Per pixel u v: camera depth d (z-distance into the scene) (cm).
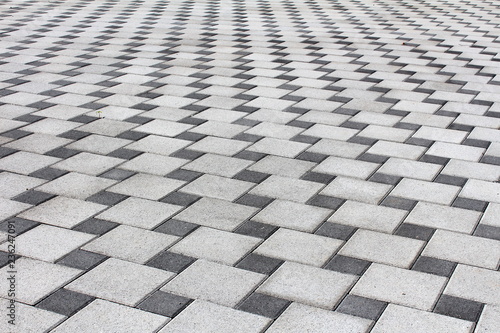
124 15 1337
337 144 621
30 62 918
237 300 373
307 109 725
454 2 1560
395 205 495
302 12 1404
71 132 643
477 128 673
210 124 671
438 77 866
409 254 427
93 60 936
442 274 404
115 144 612
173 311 362
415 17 1341
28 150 595
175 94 774
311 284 391
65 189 514
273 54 988
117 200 496
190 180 534
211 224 461
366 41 1090
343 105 741
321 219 471
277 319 356
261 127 664
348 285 391
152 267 407
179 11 1399
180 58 955
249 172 552
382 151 605
